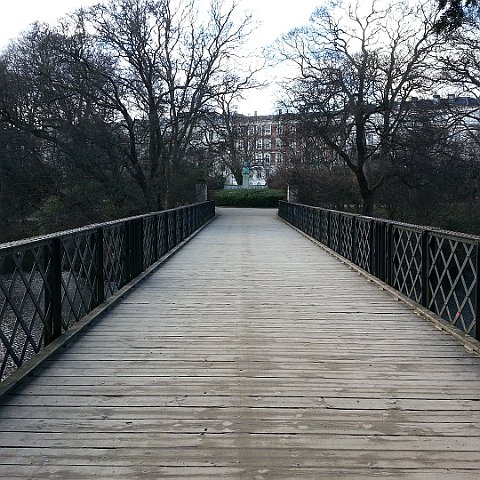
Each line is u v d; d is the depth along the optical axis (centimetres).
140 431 302
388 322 565
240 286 781
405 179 2192
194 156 2450
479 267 467
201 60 2264
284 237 1633
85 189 2005
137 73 2138
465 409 336
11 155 1998
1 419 318
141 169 2219
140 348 466
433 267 588
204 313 605
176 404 341
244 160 4722
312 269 952
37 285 443
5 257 362
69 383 379
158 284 796
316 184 2778
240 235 1702
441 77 1969
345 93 2148
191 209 1697
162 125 2258
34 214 2083
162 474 256
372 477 254
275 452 278
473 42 1850
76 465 265
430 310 595
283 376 396
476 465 265
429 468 262
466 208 2172
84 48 2030
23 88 1970
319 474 256
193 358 438
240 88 2328
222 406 338
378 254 820
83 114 2047
